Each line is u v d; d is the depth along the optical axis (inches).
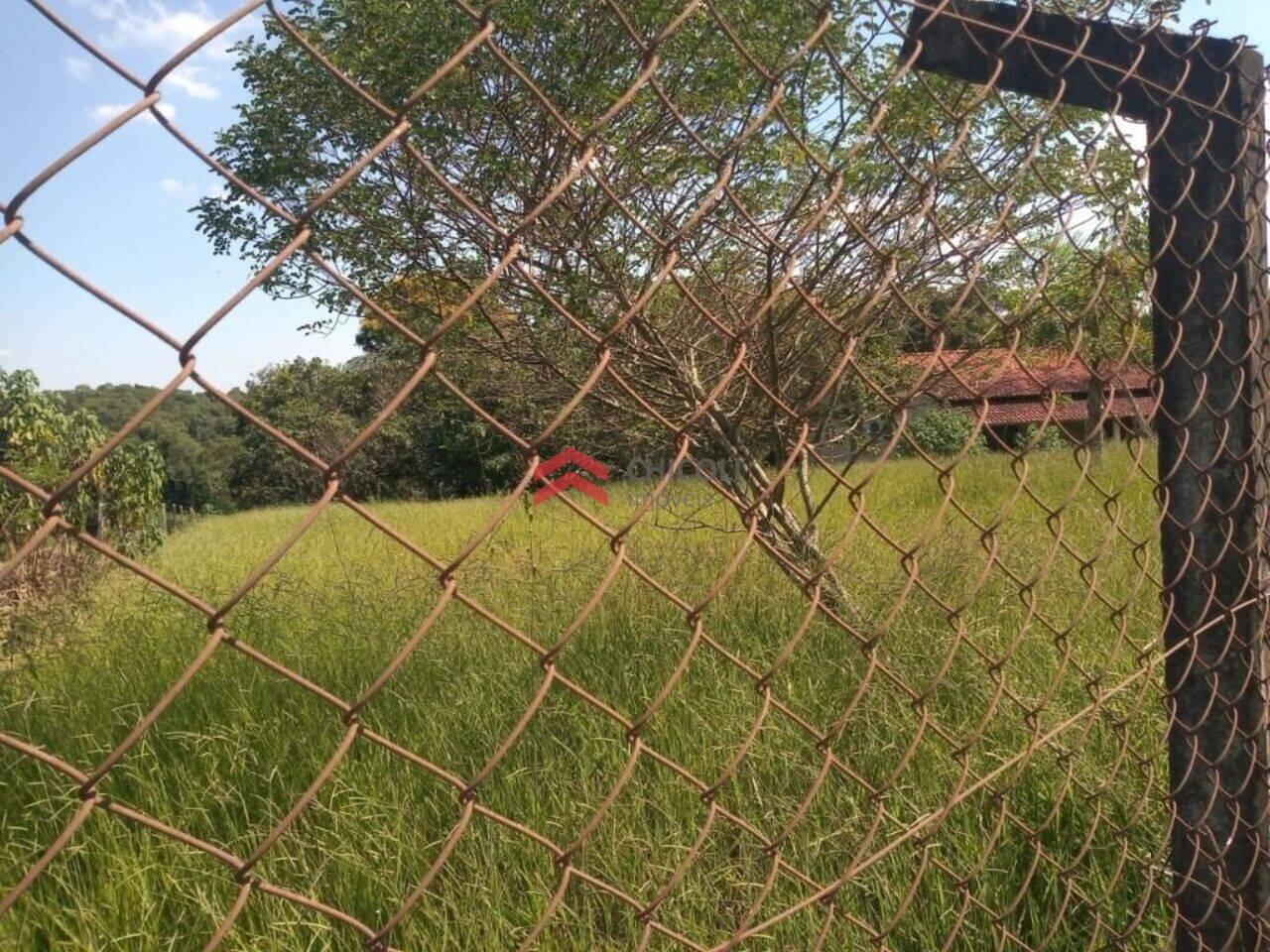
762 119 40.2
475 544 33.9
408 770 103.6
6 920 78.6
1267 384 66.1
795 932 79.3
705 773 102.8
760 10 103.7
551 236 119.8
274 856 89.7
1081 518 191.5
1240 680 64.7
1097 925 68.4
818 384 131.6
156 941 79.7
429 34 112.1
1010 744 104.5
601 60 112.2
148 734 111.3
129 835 92.7
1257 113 62.3
